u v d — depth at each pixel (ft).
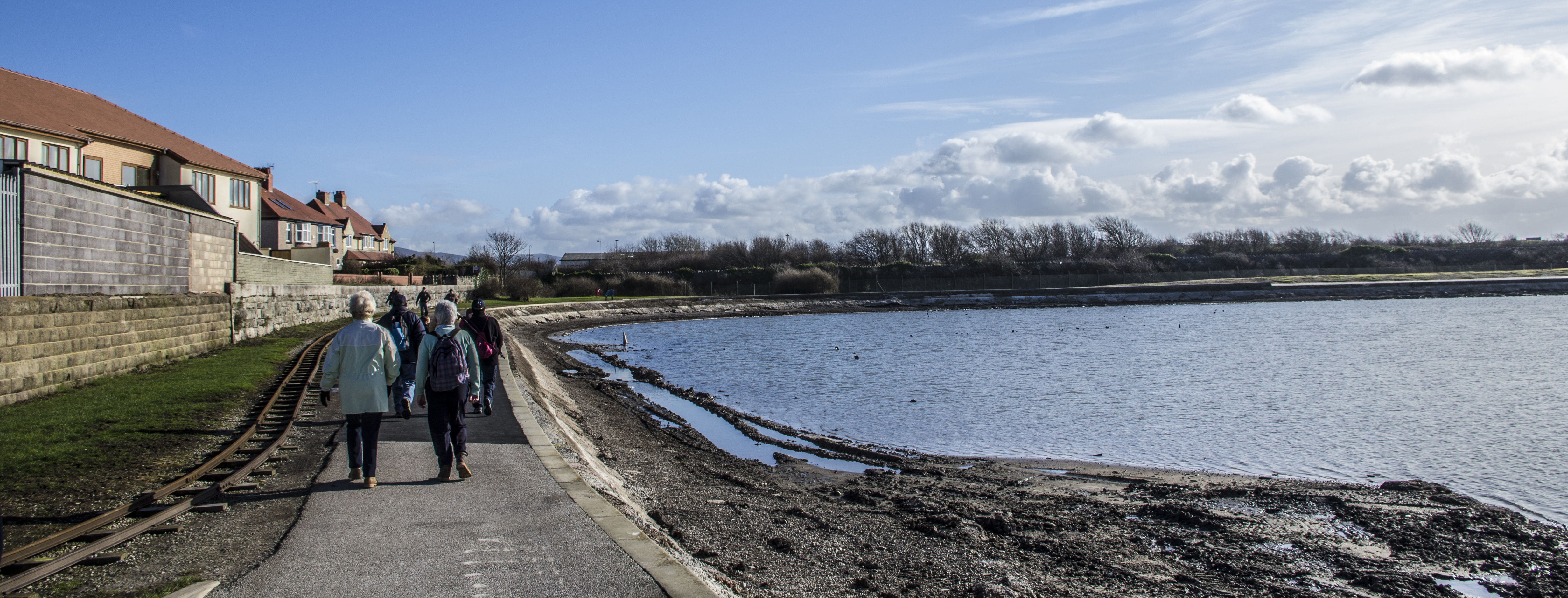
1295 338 146.20
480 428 37.37
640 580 17.83
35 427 35.65
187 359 63.82
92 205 53.36
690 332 179.32
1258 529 36.04
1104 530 35.78
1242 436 59.98
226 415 40.70
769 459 52.21
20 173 45.32
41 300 44.24
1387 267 344.90
